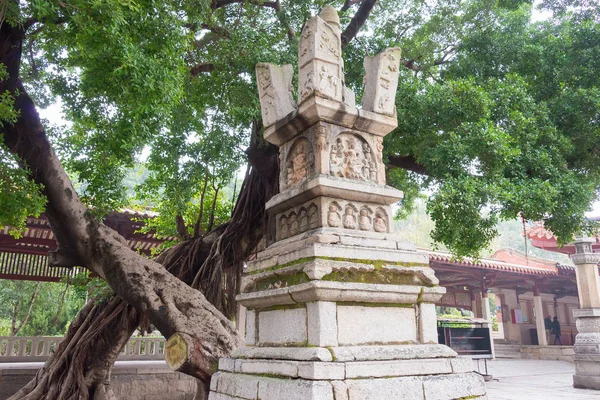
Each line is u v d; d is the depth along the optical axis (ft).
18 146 26.66
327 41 15.56
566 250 71.61
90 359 31.50
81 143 31.96
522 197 26.17
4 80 25.59
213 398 15.05
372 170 15.61
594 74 32.50
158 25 22.74
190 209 44.06
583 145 31.45
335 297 12.40
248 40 31.58
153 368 40.57
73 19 19.26
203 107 35.91
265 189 37.09
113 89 22.65
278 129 16.46
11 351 45.14
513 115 28.55
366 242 13.96
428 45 41.14
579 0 36.14
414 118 30.60
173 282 28.53
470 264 69.36
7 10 20.83
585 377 45.14
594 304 46.32
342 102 15.23
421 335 13.69
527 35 36.86
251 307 15.30
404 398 11.89
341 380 11.35
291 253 13.82
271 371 12.82
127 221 47.37
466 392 13.05
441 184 27.76
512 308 96.37
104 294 32.86
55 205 27.78
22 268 49.85
